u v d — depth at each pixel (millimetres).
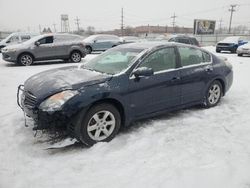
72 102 3609
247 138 4109
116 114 4062
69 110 3598
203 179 3002
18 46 12617
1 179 3006
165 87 4625
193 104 5277
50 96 3713
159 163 3371
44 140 3963
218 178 3018
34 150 3701
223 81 5793
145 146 3828
